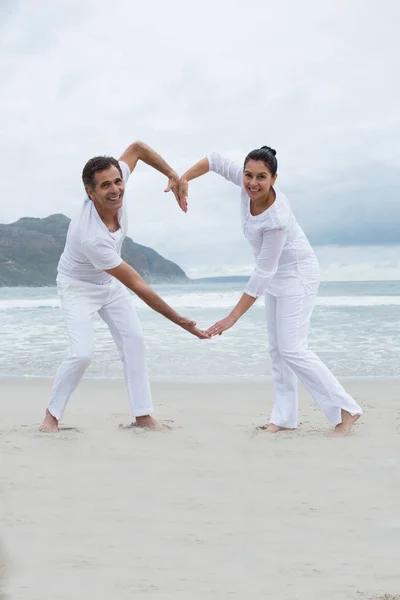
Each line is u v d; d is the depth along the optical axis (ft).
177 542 8.82
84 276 17.01
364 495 10.96
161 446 14.87
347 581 7.45
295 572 7.73
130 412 19.63
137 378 17.16
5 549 8.55
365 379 24.98
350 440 15.28
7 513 10.09
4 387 24.27
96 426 17.44
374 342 35.94
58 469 12.82
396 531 9.20
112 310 17.39
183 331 42.27
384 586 7.29
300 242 16.60
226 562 8.08
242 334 40.09
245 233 16.42
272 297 16.65
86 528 9.41
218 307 66.39
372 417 18.03
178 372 27.40
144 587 7.30
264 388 23.54
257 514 10.02
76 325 16.99
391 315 52.90
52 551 8.48
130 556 8.30
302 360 16.28
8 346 36.60
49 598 7.00
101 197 15.55
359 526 9.43
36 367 29.25
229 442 15.24
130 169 17.29
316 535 9.07
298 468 12.78
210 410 19.66
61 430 16.85
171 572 7.76
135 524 9.57
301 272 16.44
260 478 12.09
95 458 13.74
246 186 15.57
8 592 7.16
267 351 32.83
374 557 8.22
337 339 37.47
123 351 17.20
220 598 7.01
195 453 14.15
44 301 82.69
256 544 8.73
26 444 15.11
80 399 22.02
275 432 16.34
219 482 11.85
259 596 7.05
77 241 16.16
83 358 16.81
